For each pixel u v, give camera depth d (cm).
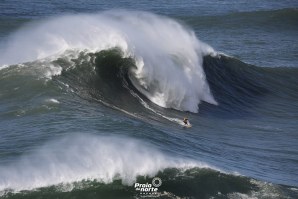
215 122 9962
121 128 7375
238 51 18525
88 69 9744
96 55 10056
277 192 6191
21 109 8012
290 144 9131
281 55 18050
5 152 6312
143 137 7175
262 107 11825
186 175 6112
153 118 9106
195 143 7894
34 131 7100
